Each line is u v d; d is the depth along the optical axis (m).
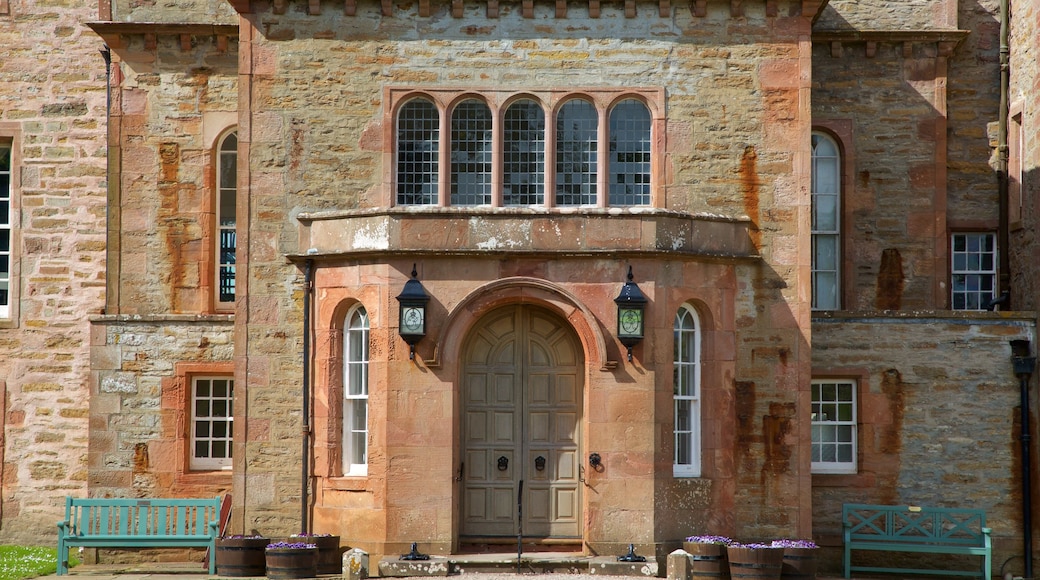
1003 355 19.64
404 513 17.53
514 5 18.81
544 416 18.11
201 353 20.48
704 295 18.19
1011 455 19.53
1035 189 20.28
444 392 17.66
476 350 18.17
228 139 21.58
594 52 18.78
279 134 18.75
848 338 19.78
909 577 19.14
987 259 22.48
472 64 18.75
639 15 18.83
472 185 18.69
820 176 22.00
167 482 20.34
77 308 22.34
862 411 19.73
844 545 19.12
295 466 18.45
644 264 17.70
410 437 17.61
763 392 18.53
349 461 18.33
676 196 18.67
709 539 17.23
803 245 18.62
